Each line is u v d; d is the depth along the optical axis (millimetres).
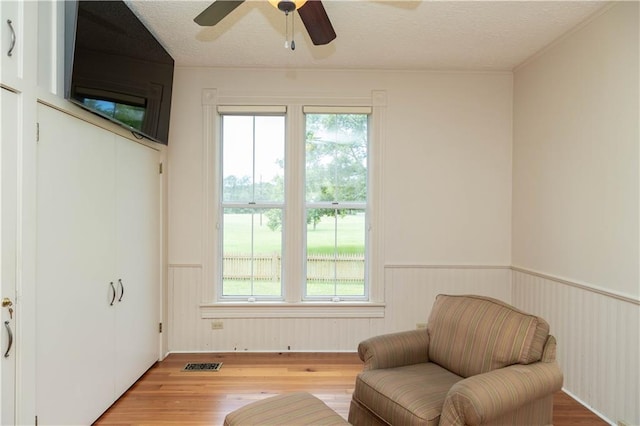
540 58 2895
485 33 2580
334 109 3268
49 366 1747
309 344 3277
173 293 3229
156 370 2852
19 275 1547
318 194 3373
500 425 1543
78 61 1793
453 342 1979
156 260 2986
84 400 2031
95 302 2137
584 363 2371
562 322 2600
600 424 2143
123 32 2176
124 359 2479
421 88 3303
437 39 2676
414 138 3303
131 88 2303
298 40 2713
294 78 3260
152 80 2566
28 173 1583
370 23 2445
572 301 2496
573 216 2502
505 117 3316
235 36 2654
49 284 1742
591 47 2342
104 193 2225
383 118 3287
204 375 2768
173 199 3223
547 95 2801
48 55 1708
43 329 1703
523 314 1820
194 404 2346
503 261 3328
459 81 3307
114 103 2123
